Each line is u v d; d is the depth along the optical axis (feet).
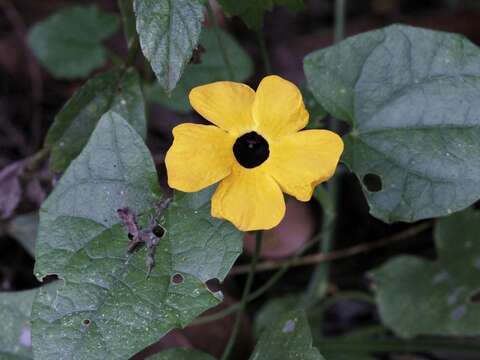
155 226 0.85
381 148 0.90
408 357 1.13
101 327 0.81
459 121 0.89
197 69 1.04
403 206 0.88
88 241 0.85
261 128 0.81
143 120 0.97
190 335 1.08
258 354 0.88
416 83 0.90
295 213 1.17
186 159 0.79
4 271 1.18
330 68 0.91
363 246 1.20
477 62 0.89
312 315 1.13
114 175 0.86
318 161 0.79
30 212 1.12
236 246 0.83
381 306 1.09
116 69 0.96
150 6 0.82
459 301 1.07
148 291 0.82
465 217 1.10
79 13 1.26
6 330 0.97
